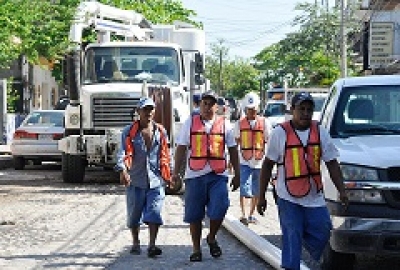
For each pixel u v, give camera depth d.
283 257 11.36
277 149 11.50
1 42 36.72
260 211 11.84
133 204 14.83
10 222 18.88
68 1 40.69
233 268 13.78
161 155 14.77
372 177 12.41
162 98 24.20
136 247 15.12
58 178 30.42
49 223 18.92
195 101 17.42
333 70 74.19
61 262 14.32
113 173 32.75
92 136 26.77
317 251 11.50
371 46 50.88
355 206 12.39
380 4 53.25
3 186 27.25
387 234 12.23
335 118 14.53
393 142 13.36
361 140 13.66
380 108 14.56
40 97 66.00
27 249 15.60
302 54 89.69
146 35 31.12
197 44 31.02
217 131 14.11
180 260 14.51
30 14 38.75
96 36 29.86
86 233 17.50
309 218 11.40
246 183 18.52
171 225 18.64
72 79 27.30
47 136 33.28
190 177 14.12
